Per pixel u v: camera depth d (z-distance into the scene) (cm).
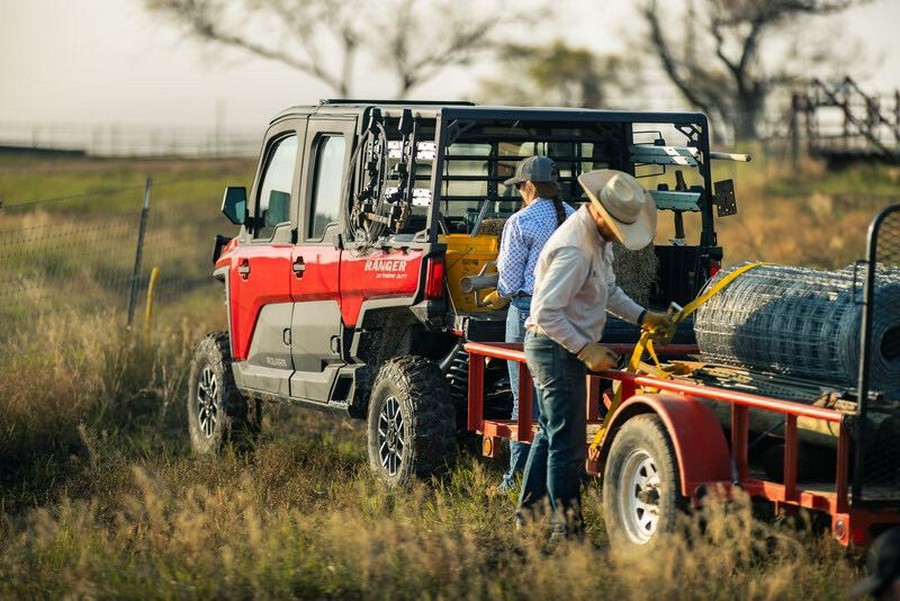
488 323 1048
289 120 1276
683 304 1132
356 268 1142
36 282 2005
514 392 1000
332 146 1211
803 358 837
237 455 1275
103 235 3312
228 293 1351
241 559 827
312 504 1049
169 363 1616
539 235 997
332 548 827
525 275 1001
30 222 3431
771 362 863
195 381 1383
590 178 878
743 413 812
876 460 763
